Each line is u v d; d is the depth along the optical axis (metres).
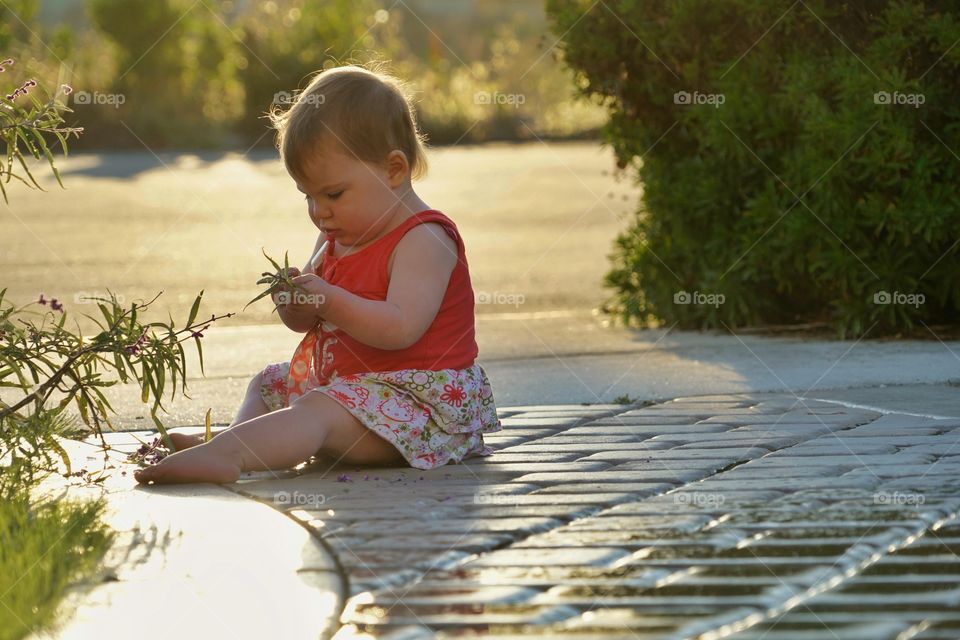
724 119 6.50
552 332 6.88
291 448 3.35
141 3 26.31
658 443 3.79
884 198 6.08
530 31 37.66
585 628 2.08
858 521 2.73
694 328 6.96
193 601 2.21
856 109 6.02
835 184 6.13
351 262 3.66
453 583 2.32
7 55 20.92
